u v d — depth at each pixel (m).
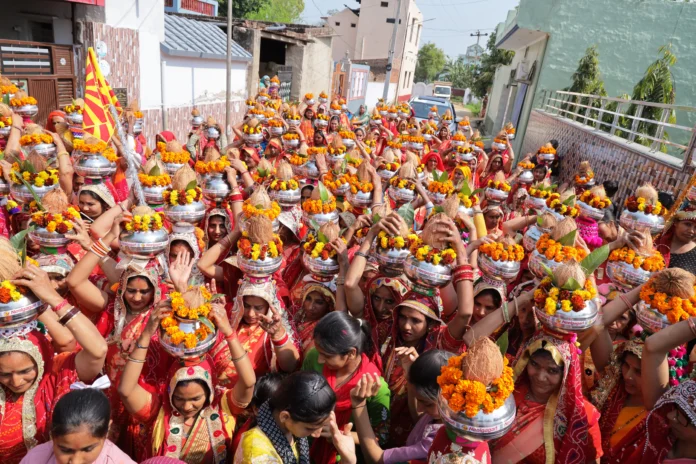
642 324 3.07
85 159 4.94
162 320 2.63
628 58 18.47
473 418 2.13
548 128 17.97
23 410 2.73
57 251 3.71
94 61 5.61
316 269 3.73
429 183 5.74
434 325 3.47
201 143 9.44
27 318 2.55
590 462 2.91
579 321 2.72
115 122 5.75
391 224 3.53
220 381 3.46
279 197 4.96
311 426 2.45
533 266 3.42
